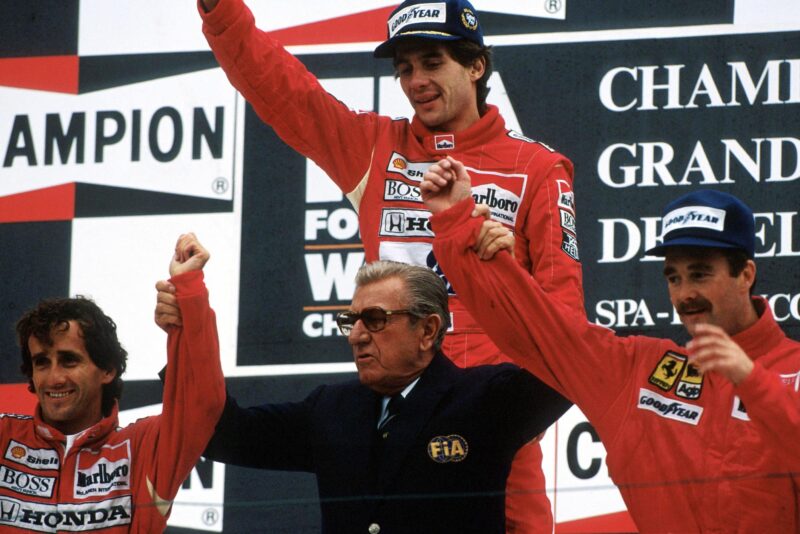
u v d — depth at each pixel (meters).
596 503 23.09
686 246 18.30
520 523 20.19
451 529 18.25
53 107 29.14
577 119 27.59
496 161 20.73
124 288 28.17
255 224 27.91
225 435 19.16
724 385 18.06
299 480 25.73
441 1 21.05
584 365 18.25
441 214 18.19
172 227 28.30
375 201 20.84
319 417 19.17
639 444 18.09
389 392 19.08
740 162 27.00
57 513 19.42
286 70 20.88
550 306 18.23
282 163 28.16
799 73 27.20
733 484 17.66
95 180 28.66
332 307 27.33
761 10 27.56
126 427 19.92
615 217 27.05
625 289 26.72
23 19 29.56
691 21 27.70
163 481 19.23
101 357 20.02
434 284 19.17
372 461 18.67
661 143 27.30
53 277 28.36
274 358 27.16
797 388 17.91
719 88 27.34
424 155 20.92
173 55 29.11
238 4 20.61
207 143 28.50
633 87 27.61
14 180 28.83
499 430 18.56
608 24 27.91
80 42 29.38
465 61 20.97
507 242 18.14
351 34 28.55
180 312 18.81
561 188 20.61
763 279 26.39
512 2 28.22
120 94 28.98
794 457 16.86
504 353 19.27
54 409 19.78
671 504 17.84
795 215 26.62
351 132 21.06
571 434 24.95
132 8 29.41
